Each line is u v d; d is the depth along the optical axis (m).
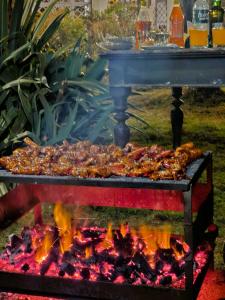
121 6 6.17
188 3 3.80
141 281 2.19
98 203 2.61
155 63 2.83
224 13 3.00
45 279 2.19
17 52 3.77
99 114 4.08
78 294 2.16
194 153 2.33
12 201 2.47
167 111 6.01
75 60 4.22
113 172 2.18
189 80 2.80
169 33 3.22
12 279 2.23
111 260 2.27
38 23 4.25
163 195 2.50
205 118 5.73
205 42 2.97
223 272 2.66
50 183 2.19
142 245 2.36
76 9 7.12
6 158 2.39
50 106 4.06
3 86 3.74
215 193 4.09
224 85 2.75
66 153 2.38
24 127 4.00
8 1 4.32
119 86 2.92
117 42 2.98
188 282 2.04
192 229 2.02
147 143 5.20
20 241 2.51
